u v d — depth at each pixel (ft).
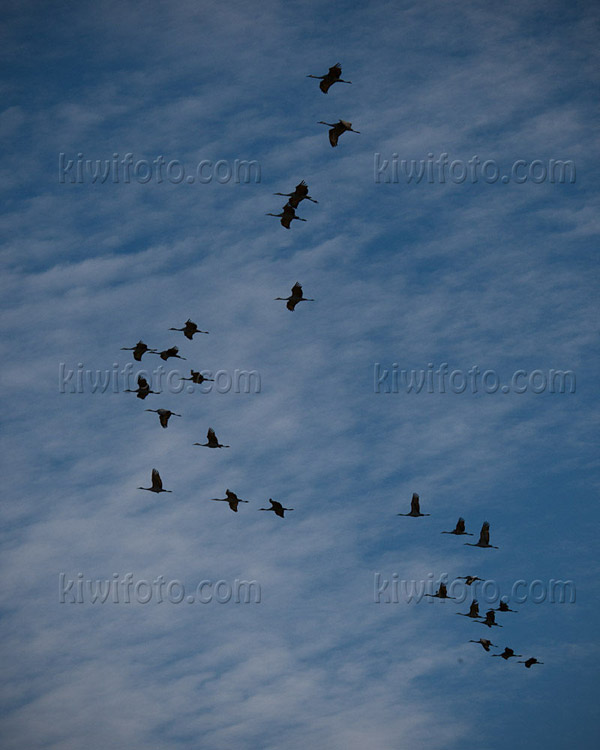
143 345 371.15
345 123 331.57
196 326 376.68
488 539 362.33
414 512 358.84
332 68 329.11
